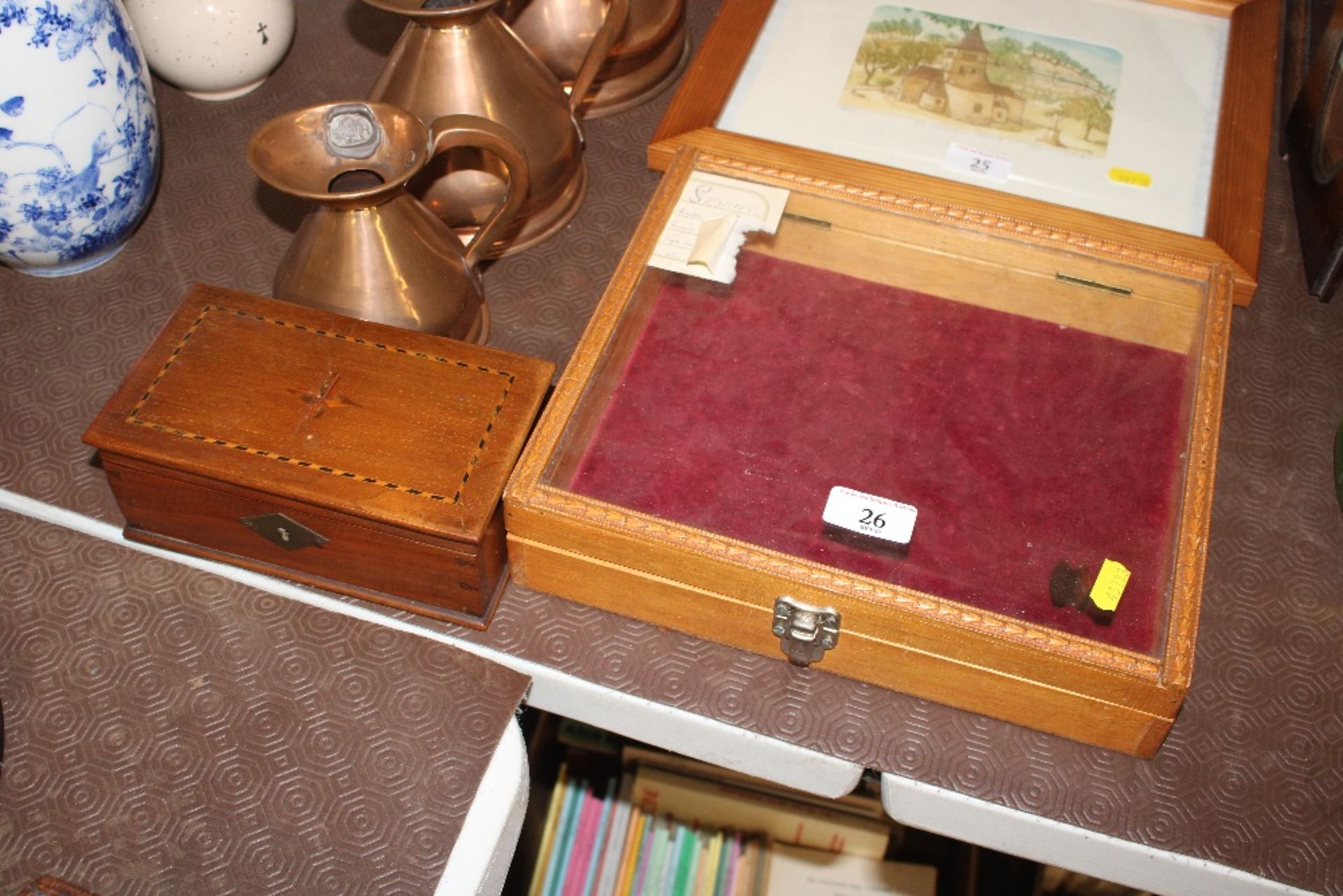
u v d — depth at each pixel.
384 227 0.91
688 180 1.08
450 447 0.87
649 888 1.38
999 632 0.81
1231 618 0.93
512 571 0.93
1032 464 0.96
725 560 0.84
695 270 1.03
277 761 0.86
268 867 0.82
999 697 0.87
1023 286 1.05
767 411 0.98
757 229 1.07
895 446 0.96
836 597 0.83
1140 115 1.18
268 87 1.25
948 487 0.94
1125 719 0.84
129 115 1.00
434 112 0.99
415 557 0.87
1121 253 1.04
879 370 1.01
